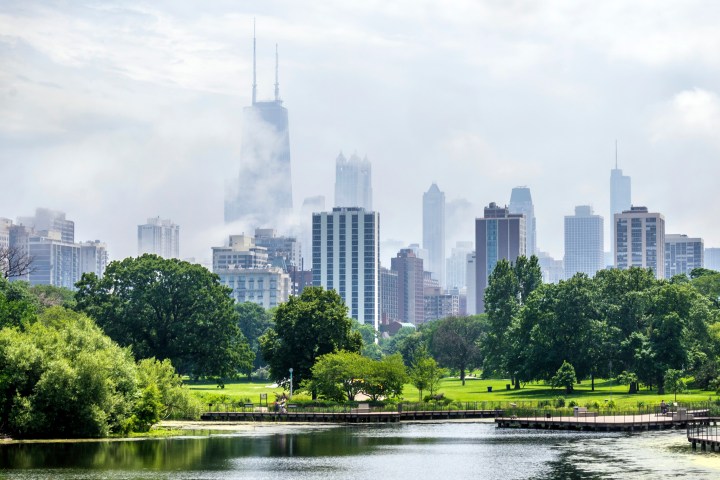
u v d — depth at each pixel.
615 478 137.38
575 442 178.88
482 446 173.38
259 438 182.88
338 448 169.62
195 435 184.88
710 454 160.50
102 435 172.38
